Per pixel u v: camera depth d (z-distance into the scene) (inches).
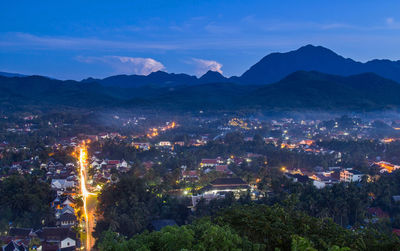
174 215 4699.8
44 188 5615.2
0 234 4269.2
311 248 1894.7
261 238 2349.9
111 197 4963.1
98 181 6855.3
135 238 2481.5
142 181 5477.4
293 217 2701.8
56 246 3905.0
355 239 2237.9
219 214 3080.7
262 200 5068.9
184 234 2117.4
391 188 5757.9
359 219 4685.0
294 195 4660.4
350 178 6806.1
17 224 4525.1
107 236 3211.1
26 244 3885.3
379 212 5022.1
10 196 5059.1
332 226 2485.2
